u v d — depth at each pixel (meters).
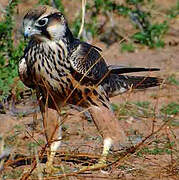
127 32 22.19
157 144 13.47
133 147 12.38
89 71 12.25
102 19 22.55
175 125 14.66
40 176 10.74
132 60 20.19
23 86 15.41
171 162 12.20
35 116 13.62
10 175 11.63
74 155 12.02
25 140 13.30
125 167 12.18
